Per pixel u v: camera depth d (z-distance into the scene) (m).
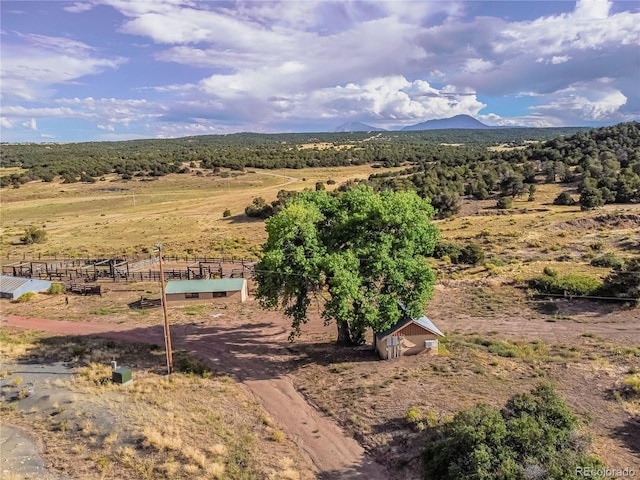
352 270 31.12
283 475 21.16
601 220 80.31
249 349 36.69
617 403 24.70
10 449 24.62
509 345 33.88
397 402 26.08
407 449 22.16
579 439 19.30
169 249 79.25
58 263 70.50
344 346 35.84
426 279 32.47
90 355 36.25
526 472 16.55
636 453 20.09
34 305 50.50
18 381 31.80
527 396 21.61
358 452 22.84
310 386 29.78
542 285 47.19
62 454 23.95
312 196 37.00
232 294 48.78
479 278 52.47
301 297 33.16
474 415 19.78
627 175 104.25
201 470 21.84
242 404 28.08
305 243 32.47
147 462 22.62
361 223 32.91
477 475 16.78
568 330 37.06
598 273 51.47
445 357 31.92
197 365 33.50
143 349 37.34
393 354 32.41
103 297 52.56
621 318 39.06
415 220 32.97
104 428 25.84
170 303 49.06
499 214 94.62
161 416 26.66
